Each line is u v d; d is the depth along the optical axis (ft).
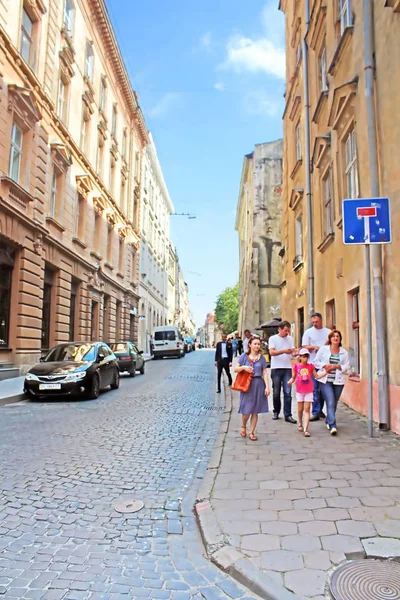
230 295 245.65
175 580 10.23
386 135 22.26
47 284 63.00
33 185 55.06
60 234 65.46
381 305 22.39
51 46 60.90
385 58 22.45
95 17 82.99
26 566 10.78
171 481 17.11
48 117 60.18
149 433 25.08
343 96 28.37
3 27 47.19
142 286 131.13
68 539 12.26
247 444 20.88
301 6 47.98
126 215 111.04
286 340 27.04
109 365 44.29
